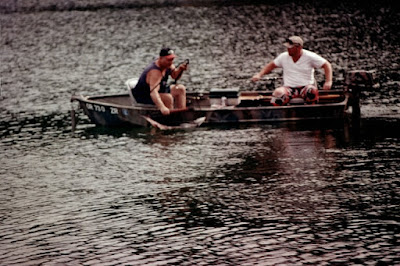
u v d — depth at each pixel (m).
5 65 31.36
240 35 36.19
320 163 14.08
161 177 13.62
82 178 13.87
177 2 48.34
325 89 17.86
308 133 16.72
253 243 10.17
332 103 18.00
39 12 48.09
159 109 17.84
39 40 38.25
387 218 10.92
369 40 32.88
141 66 29.73
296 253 9.77
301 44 17.95
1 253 10.22
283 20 40.16
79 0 50.66
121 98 19.80
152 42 35.59
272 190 12.48
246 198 12.11
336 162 14.10
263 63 28.62
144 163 14.74
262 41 34.22
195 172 13.84
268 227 10.75
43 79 27.53
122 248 10.23
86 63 30.95
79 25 42.28
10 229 11.17
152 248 10.17
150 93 17.95
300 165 13.98
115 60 31.36
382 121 17.78
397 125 17.30
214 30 38.09
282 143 15.86
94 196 12.66
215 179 13.30
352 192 12.18
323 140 15.99
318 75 25.36
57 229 11.09
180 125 17.92
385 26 36.62
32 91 25.08
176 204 11.99
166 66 18.05
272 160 14.45
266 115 17.78
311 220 10.95
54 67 30.30
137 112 18.06
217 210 11.59
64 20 44.34
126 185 13.22
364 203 11.61
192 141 16.48
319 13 41.72
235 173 13.63
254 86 24.11
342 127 17.28
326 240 10.17
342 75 25.23
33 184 13.62
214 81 25.16
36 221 11.50
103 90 24.92
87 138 17.39
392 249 9.78
